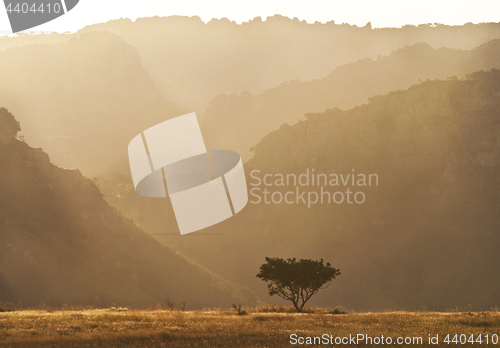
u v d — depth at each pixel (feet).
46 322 62.95
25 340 49.11
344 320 70.44
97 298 222.69
